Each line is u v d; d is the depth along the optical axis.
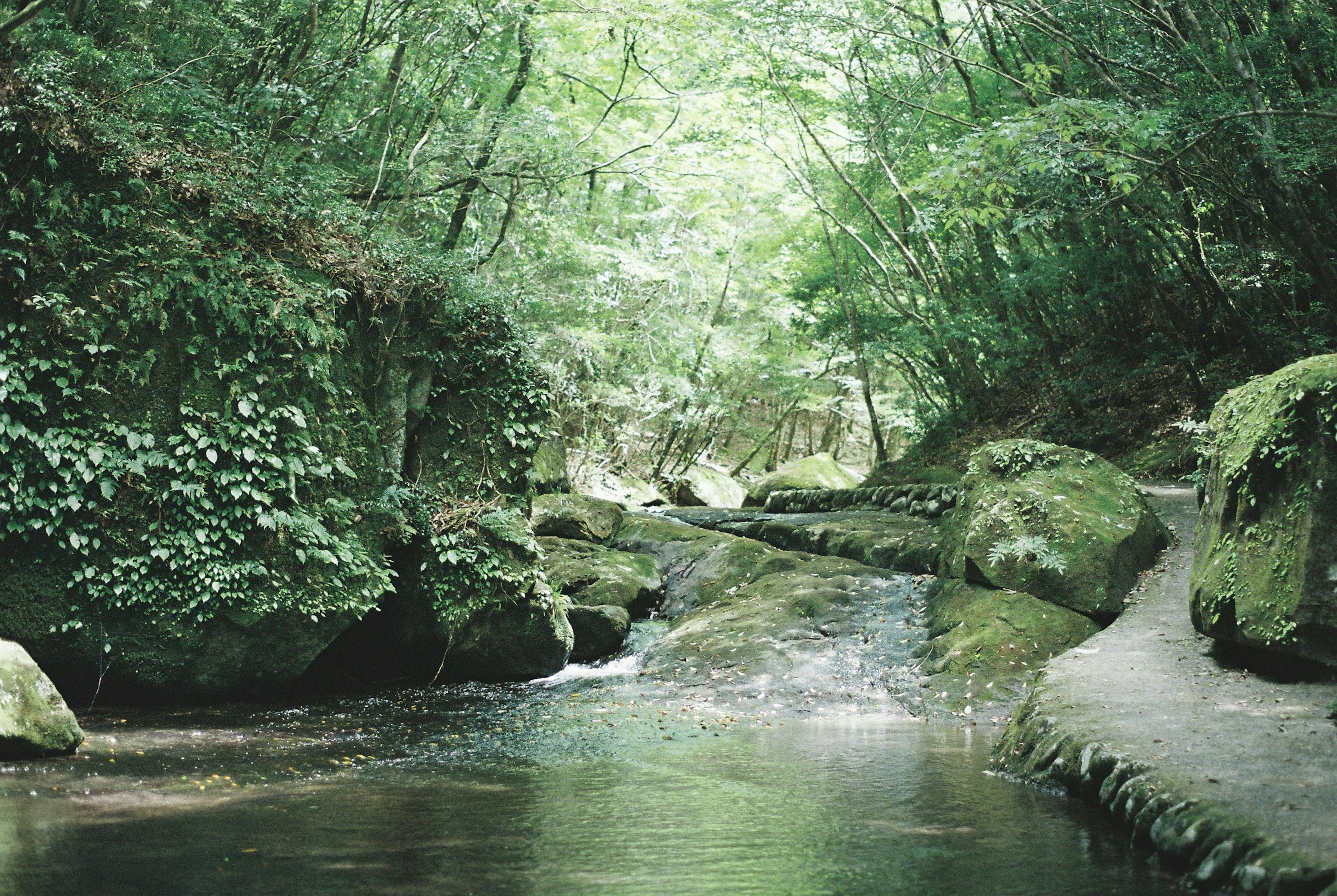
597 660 11.11
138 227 8.71
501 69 16.11
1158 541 10.09
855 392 31.56
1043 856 4.51
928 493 14.57
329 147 14.13
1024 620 8.98
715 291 27.33
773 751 7.00
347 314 10.03
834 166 19.47
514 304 11.81
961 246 19.50
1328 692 6.06
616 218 22.77
